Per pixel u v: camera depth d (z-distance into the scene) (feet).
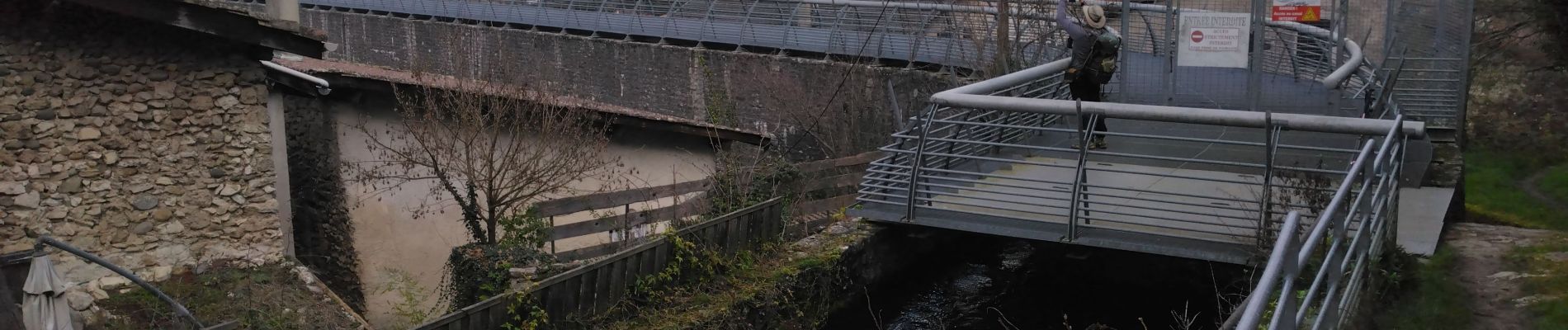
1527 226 38.27
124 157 33.40
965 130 33.91
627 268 28.35
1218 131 37.91
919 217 31.07
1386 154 23.95
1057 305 32.42
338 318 32.78
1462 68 36.63
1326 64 44.04
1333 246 19.02
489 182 39.06
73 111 32.45
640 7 91.61
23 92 31.63
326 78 46.55
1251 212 27.99
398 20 114.32
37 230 32.19
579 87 92.63
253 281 33.73
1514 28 65.51
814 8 76.43
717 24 82.89
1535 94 59.16
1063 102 27.30
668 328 27.14
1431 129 36.14
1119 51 43.86
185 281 33.58
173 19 31.91
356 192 47.91
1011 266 36.45
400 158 44.75
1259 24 39.06
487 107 43.70
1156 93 40.96
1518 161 52.90
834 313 31.76
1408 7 38.42
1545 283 22.86
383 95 47.57
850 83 65.67
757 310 29.12
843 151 63.77
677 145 44.86
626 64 87.35
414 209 46.44
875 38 70.33
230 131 35.04
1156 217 26.99
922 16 68.49
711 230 30.76
